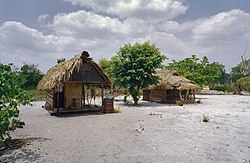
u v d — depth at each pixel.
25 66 38.16
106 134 10.04
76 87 17.89
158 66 24.22
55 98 18.47
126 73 23.64
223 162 6.66
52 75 17.69
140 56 23.31
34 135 9.84
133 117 15.11
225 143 8.66
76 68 16.53
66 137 9.48
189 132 10.45
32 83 38.03
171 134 10.02
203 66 46.12
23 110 19.14
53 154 7.24
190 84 26.89
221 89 56.66
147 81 23.78
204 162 6.65
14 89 7.46
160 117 15.06
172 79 27.41
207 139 9.23
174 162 6.62
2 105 7.57
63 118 14.87
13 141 8.73
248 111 19.19
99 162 6.59
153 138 9.31
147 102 28.31
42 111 18.52
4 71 7.11
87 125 12.26
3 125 7.13
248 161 6.75
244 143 8.69
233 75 71.62
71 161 6.64
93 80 17.38
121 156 7.10
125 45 24.16
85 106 19.50
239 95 45.88
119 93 37.34
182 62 45.03
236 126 12.06
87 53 16.80
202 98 36.25
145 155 7.21
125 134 10.02
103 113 17.23
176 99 27.00
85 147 8.03
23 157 6.93
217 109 20.62
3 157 6.91
